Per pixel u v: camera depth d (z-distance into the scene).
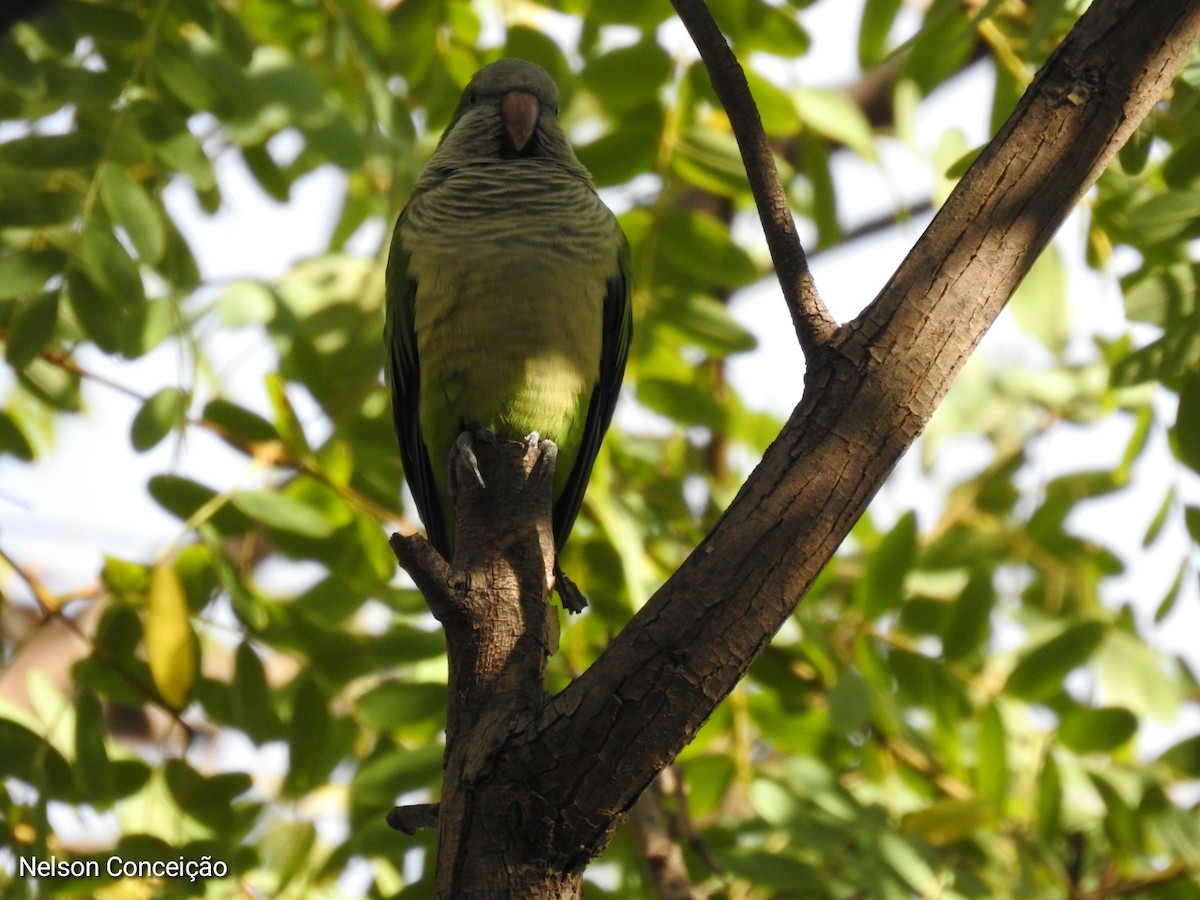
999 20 10.33
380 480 10.95
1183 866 9.34
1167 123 9.48
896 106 10.60
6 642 11.88
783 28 10.78
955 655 10.23
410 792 9.12
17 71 8.66
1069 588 11.72
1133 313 8.91
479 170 10.27
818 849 8.70
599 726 5.52
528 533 7.05
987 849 9.81
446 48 11.80
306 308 10.38
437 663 9.87
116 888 8.92
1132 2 5.70
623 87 10.86
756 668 11.29
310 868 10.23
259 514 9.33
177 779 9.51
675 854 9.72
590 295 10.04
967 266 5.65
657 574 11.28
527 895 5.61
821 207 11.54
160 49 9.19
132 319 8.79
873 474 5.59
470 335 9.87
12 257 8.78
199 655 9.17
